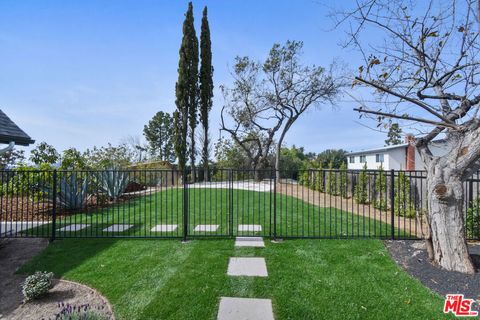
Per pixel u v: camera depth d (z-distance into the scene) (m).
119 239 4.84
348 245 4.44
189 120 17.89
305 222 6.21
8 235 5.03
